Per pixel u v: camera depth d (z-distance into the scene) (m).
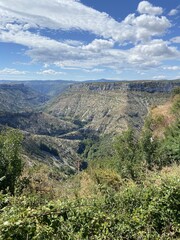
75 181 19.80
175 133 23.41
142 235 7.03
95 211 7.74
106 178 17.25
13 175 13.78
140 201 8.55
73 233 6.70
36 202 8.06
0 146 14.12
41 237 5.94
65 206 7.25
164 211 7.95
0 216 5.82
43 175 16.89
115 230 7.12
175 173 12.97
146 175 13.25
